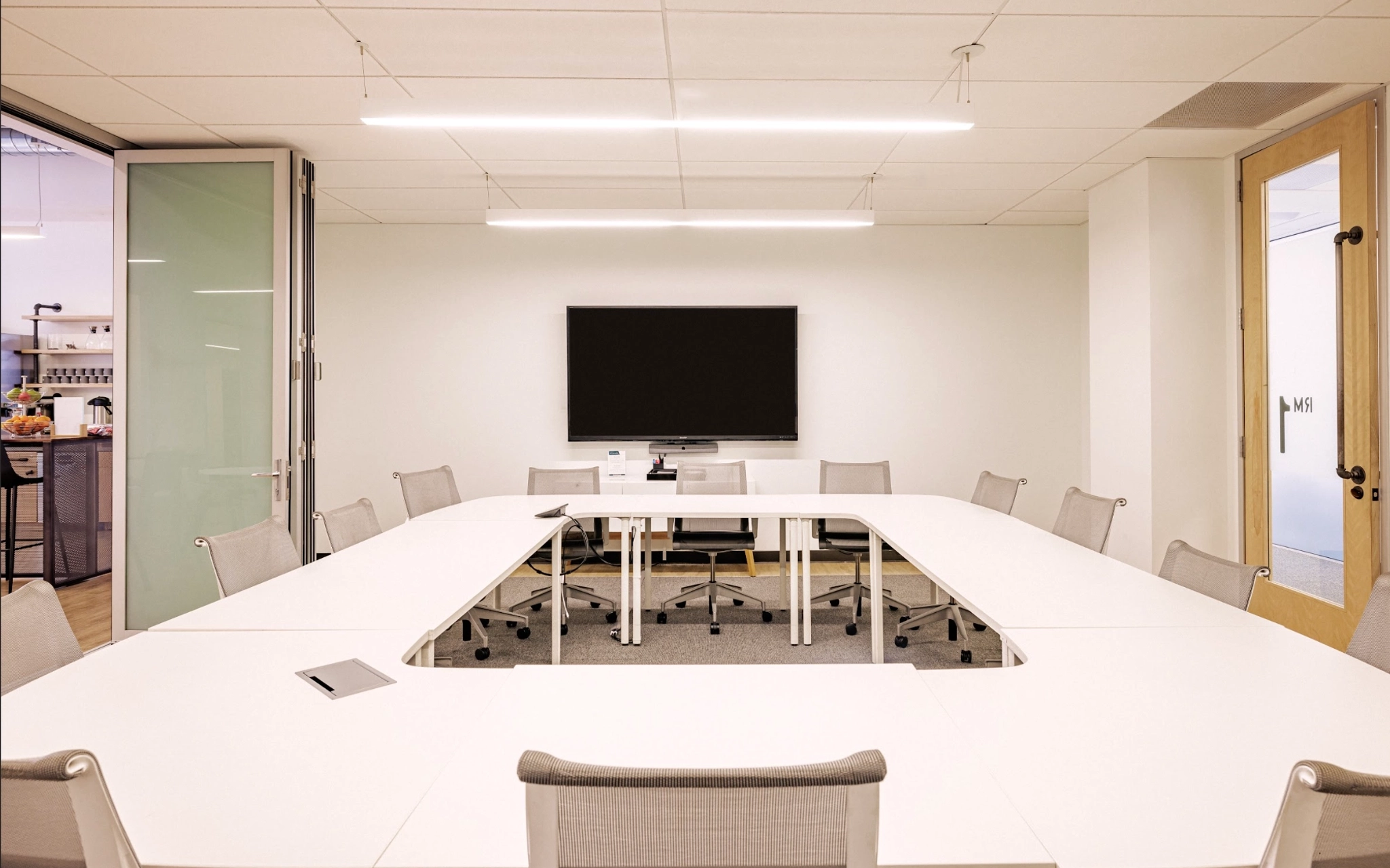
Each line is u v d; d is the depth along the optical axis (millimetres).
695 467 4988
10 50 3018
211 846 1053
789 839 916
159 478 4086
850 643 4074
